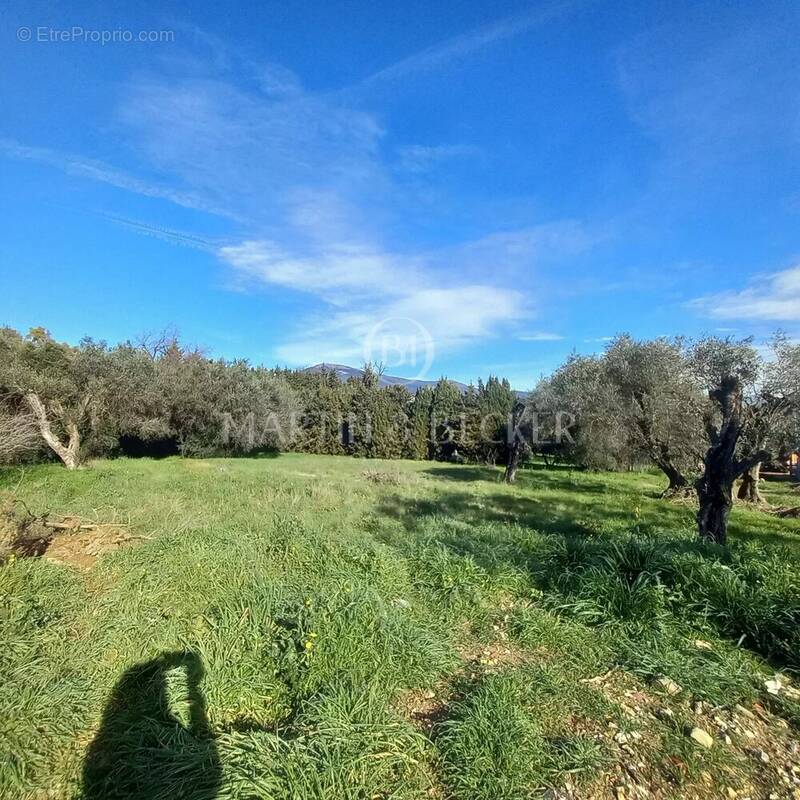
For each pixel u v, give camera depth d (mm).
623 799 2154
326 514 8039
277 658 2969
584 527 8062
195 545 4914
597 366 12141
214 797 1979
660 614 3781
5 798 2152
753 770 2357
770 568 4621
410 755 2318
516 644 3543
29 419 14055
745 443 10484
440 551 5051
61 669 2939
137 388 18031
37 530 5461
